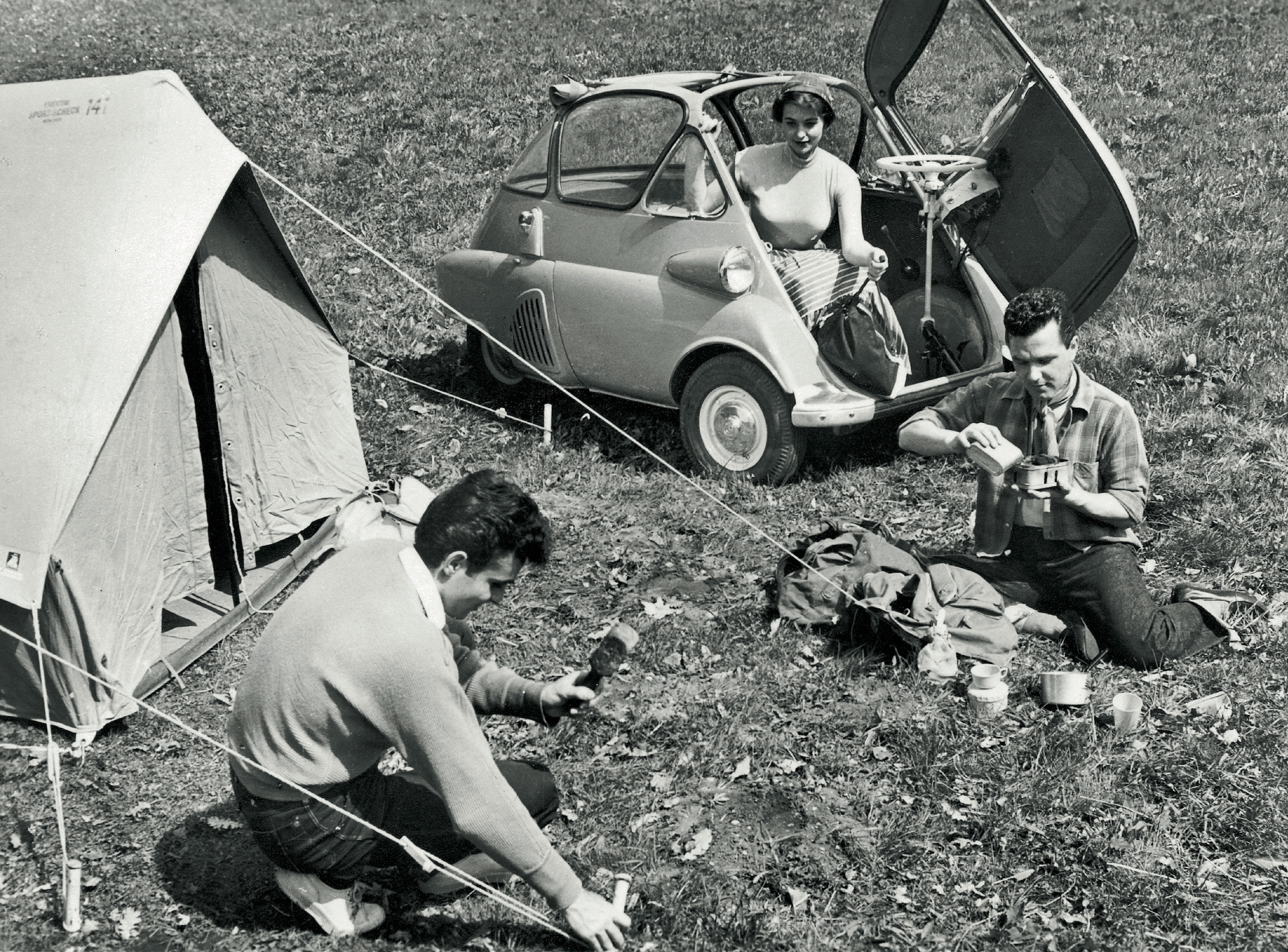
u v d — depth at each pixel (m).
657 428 6.97
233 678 4.80
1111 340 7.61
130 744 4.38
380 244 10.27
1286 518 5.54
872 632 4.68
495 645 4.96
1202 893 3.48
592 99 6.67
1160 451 6.25
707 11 17.28
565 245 6.68
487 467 6.60
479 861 3.38
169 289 4.52
